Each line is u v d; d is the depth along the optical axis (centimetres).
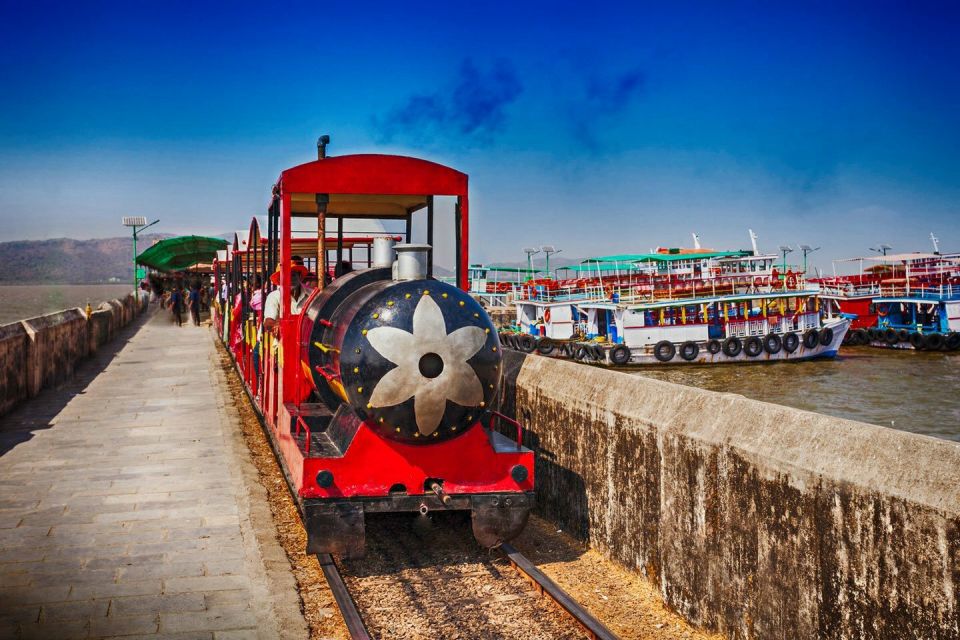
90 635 537
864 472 454
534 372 888
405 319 661
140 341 2717
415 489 686
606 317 4306
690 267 5016
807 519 486
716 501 565
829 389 3275
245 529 756
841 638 462
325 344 747
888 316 5403
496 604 617
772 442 523
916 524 418
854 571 454
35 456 1039
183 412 1361
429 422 664
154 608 582
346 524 668
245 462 1012
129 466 991
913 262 6069
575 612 577
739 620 542
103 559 677
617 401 704
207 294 4812
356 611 573
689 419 605
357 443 675
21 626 549
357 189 837
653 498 641
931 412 2752
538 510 857
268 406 1008
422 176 852
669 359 3984
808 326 4353
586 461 752
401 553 734
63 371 1772
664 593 623
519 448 723
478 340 673
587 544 749
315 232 1111
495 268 6675
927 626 412
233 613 575
